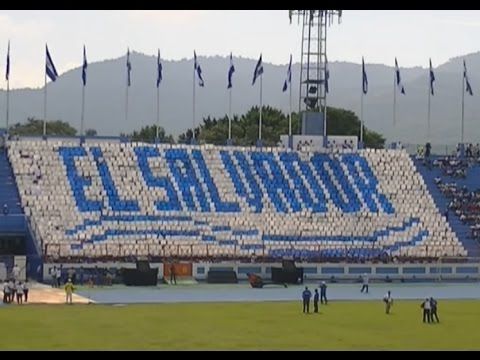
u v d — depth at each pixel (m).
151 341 84.06
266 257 162.12
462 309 119.44
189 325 97.44
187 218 168.88
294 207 177.00
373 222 176.75
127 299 127.62
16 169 172.50
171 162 182.00
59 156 177.38
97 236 160.00
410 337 89.75
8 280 137.62
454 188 189.50
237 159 187.12
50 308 114.25
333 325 99.38
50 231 158.62
